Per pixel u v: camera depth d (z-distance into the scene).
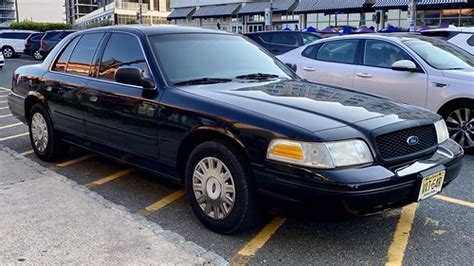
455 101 6.13
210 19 43.69
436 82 6.23
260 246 3.50
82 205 4.14
